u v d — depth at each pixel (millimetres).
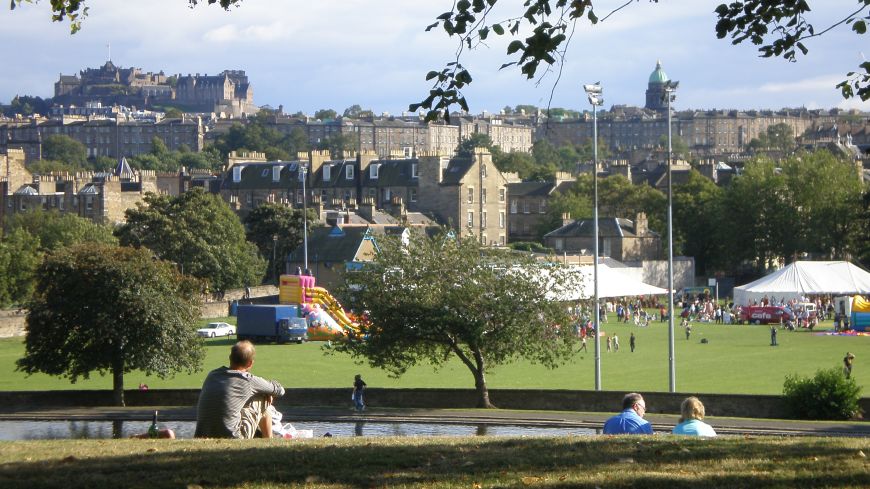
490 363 61094
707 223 188000
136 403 60531
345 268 62625
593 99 67312
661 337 107812
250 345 21922
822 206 174750
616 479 17844
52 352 62344
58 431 50469
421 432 47969
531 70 21531
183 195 140375
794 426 46312
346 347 60375
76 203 194125
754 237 180000
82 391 60188
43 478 18125
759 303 130250
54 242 145000
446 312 56812
